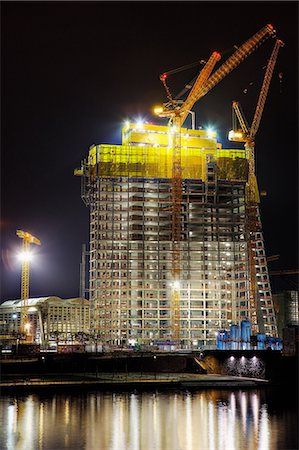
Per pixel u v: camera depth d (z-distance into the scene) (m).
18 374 171.25
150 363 180.88
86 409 108.38
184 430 91.12
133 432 89.19
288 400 121.62
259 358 155.62
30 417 100.25
